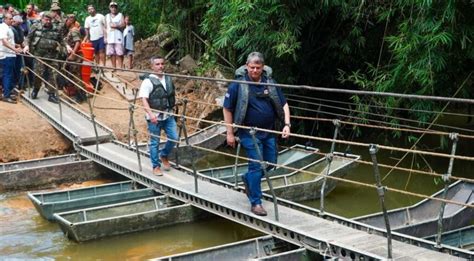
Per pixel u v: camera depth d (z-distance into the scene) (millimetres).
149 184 8633
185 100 8805
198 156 11242
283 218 6805
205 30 12727
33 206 8672
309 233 6297
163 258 5832
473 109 13508
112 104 13109
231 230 7641
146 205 7965
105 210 7652
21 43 12719
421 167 10781
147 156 9844
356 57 11844
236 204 7273
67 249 6988
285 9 10516
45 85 12516
